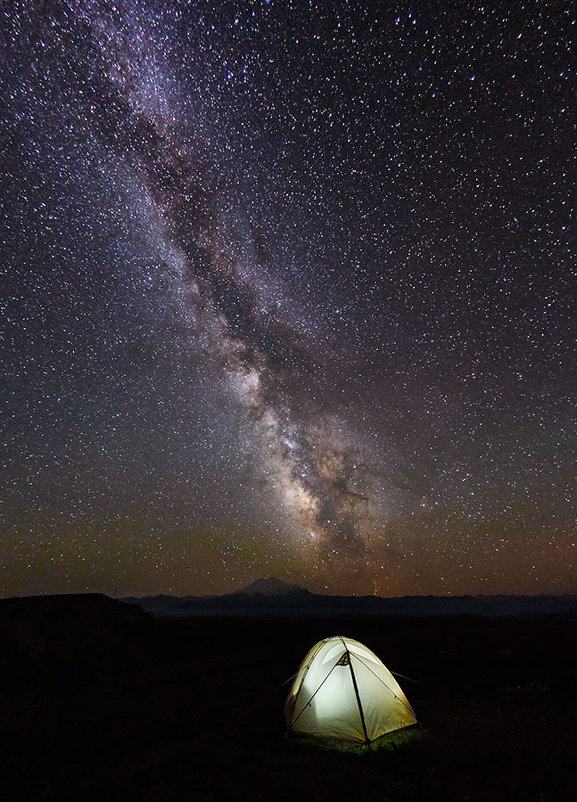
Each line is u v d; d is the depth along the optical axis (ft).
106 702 45.62
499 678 50.67
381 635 100.89
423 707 38.96
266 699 44.01
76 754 31.53
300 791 24.16
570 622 142.72
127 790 25.12
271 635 112.47
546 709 37.60
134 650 73.41
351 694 32.78
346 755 29.22
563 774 25.02
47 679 58.39
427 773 25.90
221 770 27.40
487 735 31.94
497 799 22.39
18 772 28.76
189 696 46.83
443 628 115.24
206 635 105.09
